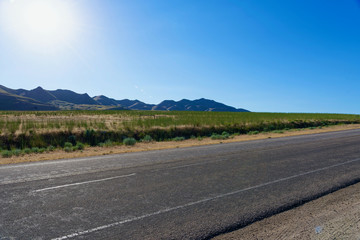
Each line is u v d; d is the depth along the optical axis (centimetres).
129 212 455
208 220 430
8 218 421
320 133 2338
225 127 2650
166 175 722
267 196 554
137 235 375
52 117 3503
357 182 683
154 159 984
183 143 1734
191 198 534
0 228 386
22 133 1641
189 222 421
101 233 378
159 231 388
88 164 880
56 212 449
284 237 383
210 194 561
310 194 571
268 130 2934
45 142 1611
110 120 2970
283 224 427
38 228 388
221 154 1111
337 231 405
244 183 649
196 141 1891
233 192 577
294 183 655
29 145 1547
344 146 1377
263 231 402
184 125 2458
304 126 3569
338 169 818
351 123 4272
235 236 384
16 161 983
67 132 1778
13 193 548
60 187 596
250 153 1138
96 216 435
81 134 1791
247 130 2795
